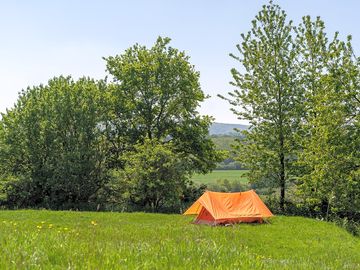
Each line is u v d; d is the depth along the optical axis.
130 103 43.97
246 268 5.34
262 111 35.62
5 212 28.05
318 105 30.55
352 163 28.92
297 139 33.56
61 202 40.50
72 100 41.03
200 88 46.06
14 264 4.32
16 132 40.16
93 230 13.39
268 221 25.86
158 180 35.44
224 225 24.48
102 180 41.72
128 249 5.83
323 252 17.75
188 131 44.38
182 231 18.28
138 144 38.47
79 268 4.54
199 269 4.99
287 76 35.12
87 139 40.44
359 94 28.70
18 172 40.56
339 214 33.56
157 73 44.34
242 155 37.00
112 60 45.69
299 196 33.00
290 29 35.94
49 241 5.93
